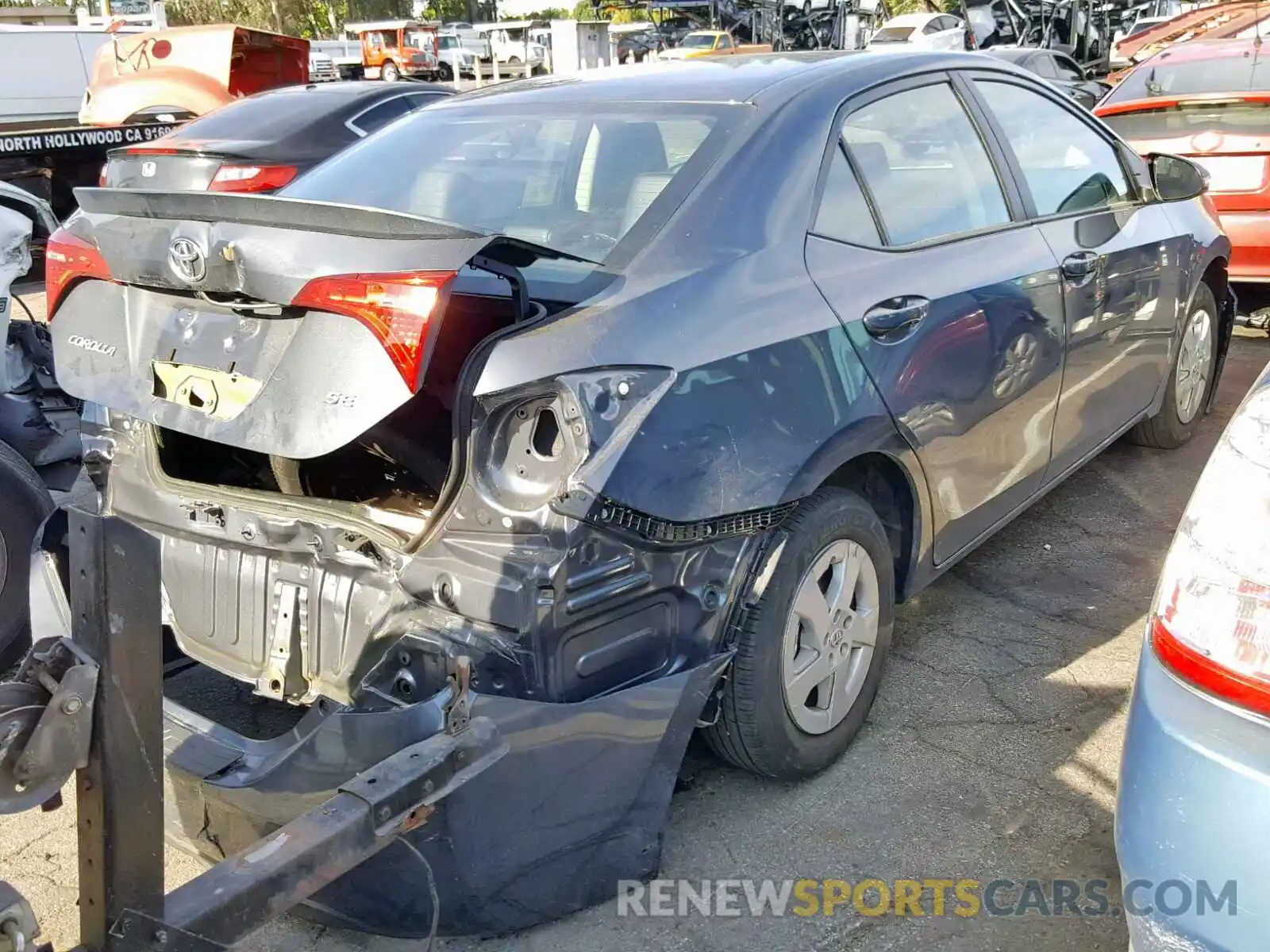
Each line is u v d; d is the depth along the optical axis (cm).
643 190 276
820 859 263
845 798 285
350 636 241
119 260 243
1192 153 665
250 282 221
